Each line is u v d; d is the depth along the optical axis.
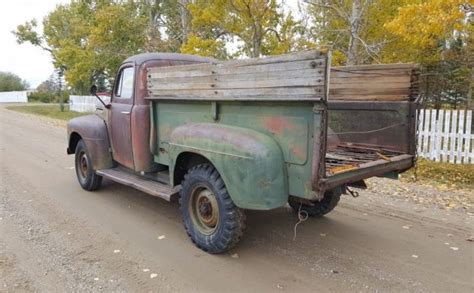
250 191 3.21
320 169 2.90
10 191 6.09
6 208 5.23
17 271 3.45
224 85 3.55
